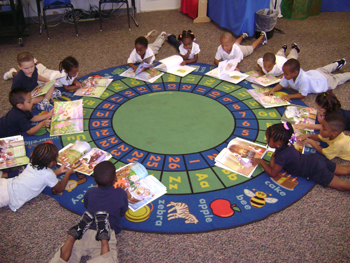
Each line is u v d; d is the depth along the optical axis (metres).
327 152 2.62
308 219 2.13
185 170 2.53
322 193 2.35
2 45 4.85
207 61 4.40
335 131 2.49
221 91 3.68
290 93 3.67
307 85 3.37
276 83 3.86
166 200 2.25
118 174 2.41
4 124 2.82
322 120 2.75
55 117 3.11
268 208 2.21
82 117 3.13
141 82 3.88
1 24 5.12
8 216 2.18
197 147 2.80
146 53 4.10
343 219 2.13
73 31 5.46
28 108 2.84
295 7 5.75
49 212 2.20
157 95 3.61
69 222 2.13
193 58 4.41
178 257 1.88
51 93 3.41
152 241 1.98
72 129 3.01
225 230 2.05
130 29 5.52
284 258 1.87
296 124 2.95
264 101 3.42
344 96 3.55
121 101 3.50
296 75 3.30
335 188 2.37
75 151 2.64
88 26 5.68
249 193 2.33
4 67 4.20
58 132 2.97
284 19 5.94
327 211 2.20
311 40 5.00
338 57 4.44
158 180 2.41
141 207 2.19
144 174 2.43
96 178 1.93
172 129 3.04
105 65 4.29
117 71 4.14
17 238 2.02
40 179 2.21
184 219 2.11
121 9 6.26
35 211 2.21
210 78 3.96
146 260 1.86
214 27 5.61
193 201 2.25
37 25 5.70
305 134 2.89
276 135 2.29
